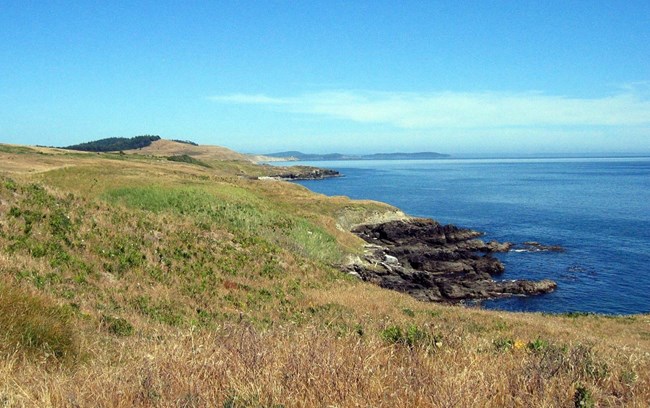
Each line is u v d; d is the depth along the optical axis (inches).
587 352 303.3
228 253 882.1
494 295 1471.5
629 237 2353.6
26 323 306.2
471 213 3267.7
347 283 987.3
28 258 567.2
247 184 2459.4
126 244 740.0
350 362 226.8
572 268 1780.3
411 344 300.8
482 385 208.1
